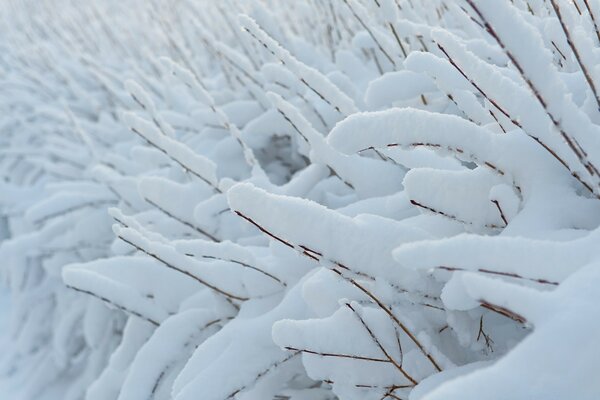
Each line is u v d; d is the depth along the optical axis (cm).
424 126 90
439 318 103
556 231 84
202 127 246
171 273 159
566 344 57
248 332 123
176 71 177
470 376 58
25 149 372
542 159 92
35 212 256
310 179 168
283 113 147
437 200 97
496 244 69
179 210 175
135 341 176
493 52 144
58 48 460
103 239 257
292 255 135
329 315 110
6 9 658
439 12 186
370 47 189
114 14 507
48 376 277
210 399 116
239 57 216
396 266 94
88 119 367
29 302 308
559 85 72
